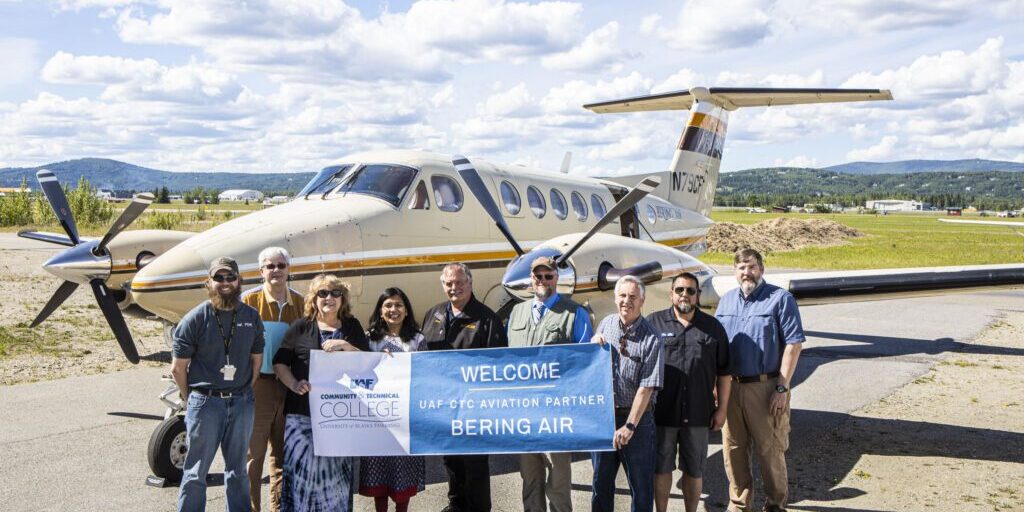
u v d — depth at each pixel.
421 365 4.57
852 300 8.54
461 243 7.99
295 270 6.55
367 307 7.25
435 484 5.96
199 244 6.31
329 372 4.52
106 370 9.94
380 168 7.85
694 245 12.99
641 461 4.39
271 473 5.07
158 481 5.74
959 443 7.06
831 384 9.58
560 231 9.35
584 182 10.45
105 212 39.81
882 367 10.67
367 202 7.47
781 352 4.96
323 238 6.84
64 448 6.68
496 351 4.54
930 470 6.28
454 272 4.76
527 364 4.50
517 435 4.48
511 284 6.16
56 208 7.82
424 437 4.53
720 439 7.36
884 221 111.75
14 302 15.30
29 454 6.50
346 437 4.51
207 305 4.42
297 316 5.11
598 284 6.85
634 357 4.33
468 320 4.81
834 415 8.07
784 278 8.56
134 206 7.52
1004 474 6.19
